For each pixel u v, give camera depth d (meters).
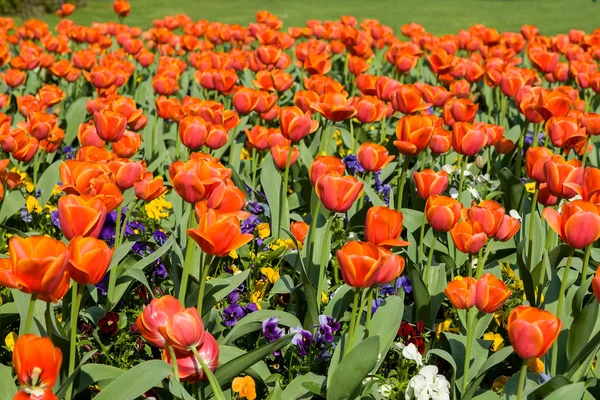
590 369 3.25
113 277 3.35
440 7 24.17
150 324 2.38
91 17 20.95
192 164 2.88
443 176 3.55
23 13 20.69
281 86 5.76
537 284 3.78
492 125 5.23
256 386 3.09
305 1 25.77
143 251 3.78
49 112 7.14
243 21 20.42
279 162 4.25
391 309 3.13
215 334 3.11
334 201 3.05
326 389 2.87
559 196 3.36
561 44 8.71
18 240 2.13
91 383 2.67
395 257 2.59
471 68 6.76
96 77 6.39
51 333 2.57
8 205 4.23
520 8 23.78
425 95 5.69
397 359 3.35
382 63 10.33
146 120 5.03
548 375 2.93
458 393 3.09
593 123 4.50
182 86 8.15
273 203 4.39
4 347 3.06
